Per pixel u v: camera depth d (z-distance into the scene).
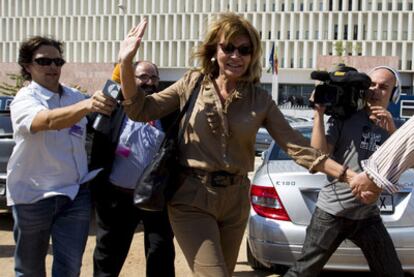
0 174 7.21
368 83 3.62
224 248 3.40
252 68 3.30
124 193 4.33
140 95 3.20
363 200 3.22
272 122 3.33
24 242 3.62
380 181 3.03
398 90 3.89
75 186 3.68
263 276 5.51
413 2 57.62
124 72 3.12
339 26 59.62
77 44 66.75
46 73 3.67
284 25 60.94
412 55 58.09
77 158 3.72
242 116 3.24
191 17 63.12
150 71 4.53
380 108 3.65
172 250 4.37
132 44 3.09
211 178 3.22
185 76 3.43
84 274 5.57
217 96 3.25
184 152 3.28
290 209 4.82
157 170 3.23
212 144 3.23
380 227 3.70
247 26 3.24
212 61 3.34
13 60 68.75
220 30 3.25
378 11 58.53
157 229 4.33
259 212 4.98
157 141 4.34
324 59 51.62
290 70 60.91
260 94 3.31
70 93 3.85
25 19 68.31
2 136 7.34
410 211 4.72
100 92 3.21
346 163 3.69
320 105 3.63
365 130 3.69
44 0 67.56
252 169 3.39
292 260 4.77
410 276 5.30
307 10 60.25
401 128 3.03
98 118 4.27
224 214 3.32
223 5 62.44
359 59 51.72
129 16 64.94
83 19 66.62
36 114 3.41
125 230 4.43
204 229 3.17
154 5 64.31
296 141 3.31
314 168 3.29
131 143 4.32
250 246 5.10
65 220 3.67
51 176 3.61
